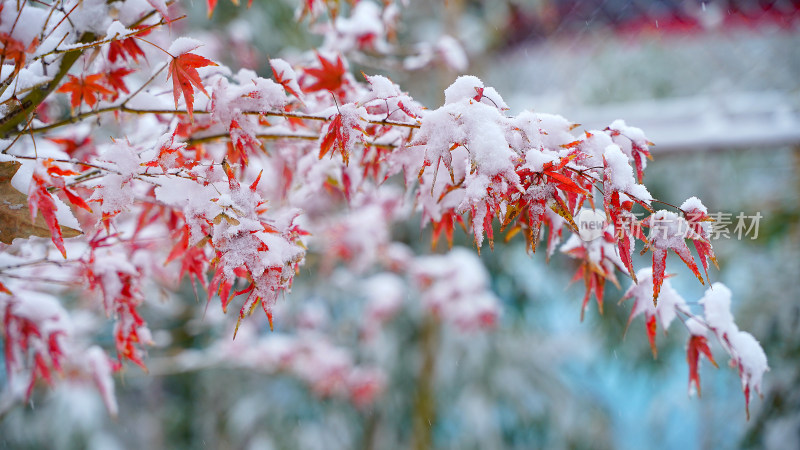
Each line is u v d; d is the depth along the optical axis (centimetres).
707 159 402
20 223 101
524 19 322
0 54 94
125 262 136
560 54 298
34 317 150
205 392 540
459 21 409
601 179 103
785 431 344
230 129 112
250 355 354
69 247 146
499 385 505
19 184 100
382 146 121
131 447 498
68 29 112
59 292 189
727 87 271
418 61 220
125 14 118
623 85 379
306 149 148
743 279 395
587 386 544
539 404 508
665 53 340
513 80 340
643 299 124
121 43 126
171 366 356
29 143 143
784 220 377
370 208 312
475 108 93
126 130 167
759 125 214
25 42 94
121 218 168
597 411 507
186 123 127
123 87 133
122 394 516
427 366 408
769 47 260
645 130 222
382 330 486
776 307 363
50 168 95
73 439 469
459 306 341
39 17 96
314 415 508
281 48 421
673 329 479
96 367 179
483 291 354
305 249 107
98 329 311
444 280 345
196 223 95
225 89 112
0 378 269
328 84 135
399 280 409
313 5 170
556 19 292
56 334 153
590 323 507
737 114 216
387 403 491
